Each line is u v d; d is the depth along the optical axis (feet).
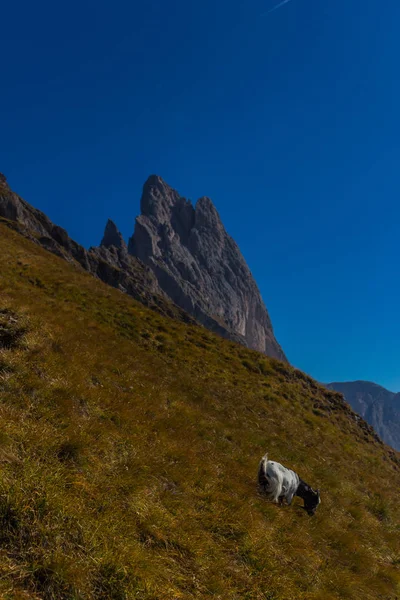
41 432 21.80
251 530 24.35
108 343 53.72
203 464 30.91
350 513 41.14
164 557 17.79
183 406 44.96
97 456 23.11
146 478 23.80
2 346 31.42
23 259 92.89
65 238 346.95
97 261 371.76
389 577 29.89
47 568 13.47
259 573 20.83
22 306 43.45
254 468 37.58
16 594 12.05
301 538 27.86
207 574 18.51
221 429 44.75
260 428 55.36
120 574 14.74
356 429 89.20
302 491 33.47
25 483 16.24
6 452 18.20
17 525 14.55
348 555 30.07
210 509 24.64
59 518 15.65
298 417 72.79
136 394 40.09
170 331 83.97
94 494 19.21
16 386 26.37
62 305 63.36
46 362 31.73
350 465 61.36
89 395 31.01
